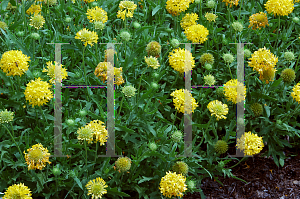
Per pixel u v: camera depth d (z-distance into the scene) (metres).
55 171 2.70
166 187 2.62
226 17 4.27
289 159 3.79
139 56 3.47
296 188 3.50
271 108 3.73
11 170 2.96
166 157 3.03
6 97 3.35
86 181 2.85
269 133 3.71
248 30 4.01
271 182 3.57
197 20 4.19
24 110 3.20
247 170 3.70
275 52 4.00
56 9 3.94
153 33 3.97
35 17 3.40
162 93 3.38
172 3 3.71
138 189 3.01
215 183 3.56
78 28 3.77
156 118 3.54
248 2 4.68
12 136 2.77
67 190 2.96
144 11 4.14
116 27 4.28
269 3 3.72
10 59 2.74
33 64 3.23
